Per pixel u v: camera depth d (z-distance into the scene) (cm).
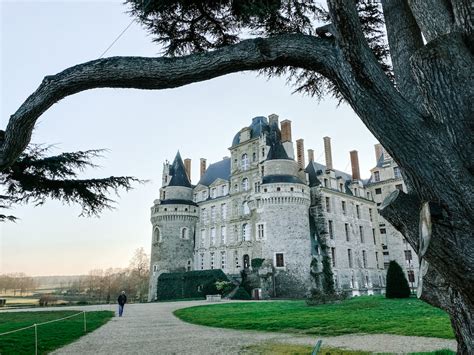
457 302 363
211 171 6031
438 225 317
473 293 318
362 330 1214
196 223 5494
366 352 848
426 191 335
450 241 311
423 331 1101
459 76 357
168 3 513
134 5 531
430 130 350
